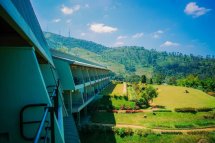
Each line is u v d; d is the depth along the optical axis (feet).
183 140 95.35
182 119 124.06
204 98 209.15
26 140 18.43
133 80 488.44
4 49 17.84
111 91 191.72
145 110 136.98
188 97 209.15
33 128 18.57
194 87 323.16
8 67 17.90
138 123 111.04
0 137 17.93
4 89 17.88
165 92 236.43
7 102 17.95
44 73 39.96
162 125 108.99
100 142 86.58
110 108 128.88
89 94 121.08
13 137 18.19
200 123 117.80
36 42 20.24
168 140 94.58
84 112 113.50
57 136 20.63
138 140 91.61
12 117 18.07
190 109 138.92
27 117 18.45
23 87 18.20
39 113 18.69
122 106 131.64
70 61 74.74
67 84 75.36
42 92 18.56
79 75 96.37
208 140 96.78
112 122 108.17
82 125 93.50
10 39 17.62
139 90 188.55
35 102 18.47
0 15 10.46
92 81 123.95
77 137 35.76
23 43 18.11
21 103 18.21
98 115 117.39
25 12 18.88
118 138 90.84
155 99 189.47
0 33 16.81
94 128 91.91
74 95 93.35
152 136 94.94
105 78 225.56
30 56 18.38
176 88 273.95
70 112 78.38
